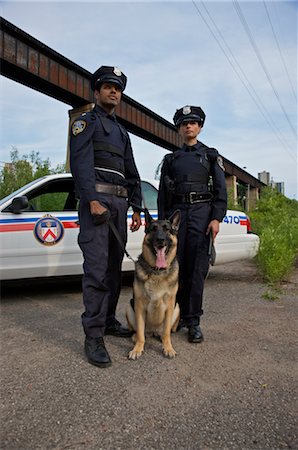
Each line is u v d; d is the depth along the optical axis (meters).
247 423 1.89
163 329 2.99
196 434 1.79
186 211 3.26
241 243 5.56
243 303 4.36
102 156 2.89
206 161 3.31
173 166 3.37
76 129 2.79
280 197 19.03
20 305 4.39
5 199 4.62
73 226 4.72
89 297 2.73
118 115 14.52
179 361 2.70
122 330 3.32
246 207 29.03
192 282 3.20
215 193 3.26
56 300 4.64
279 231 8.41
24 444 1.70
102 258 2.78
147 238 3.02
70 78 12.11
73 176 2.80
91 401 2.10
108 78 2.92
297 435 1.79
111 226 2.92
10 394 2.17
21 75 10.76
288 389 2.25
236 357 2.76
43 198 4.81
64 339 3.15
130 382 2.35
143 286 2.92
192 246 3.23
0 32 9.44
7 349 2.91
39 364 2.62
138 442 1.73
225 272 6.59
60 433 1.79
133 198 3.35
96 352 2.64
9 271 4.41
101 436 1.77
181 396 2.16
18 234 4.45
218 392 2.22
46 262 4.57
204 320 3.69
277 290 5.05
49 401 2.09
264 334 3.25
